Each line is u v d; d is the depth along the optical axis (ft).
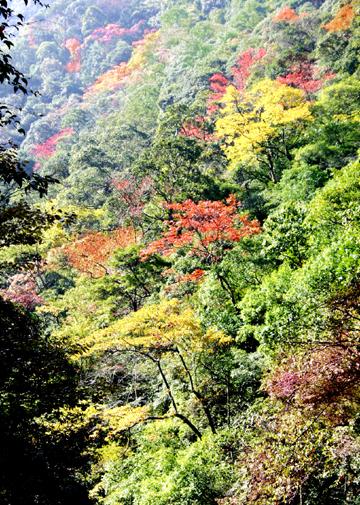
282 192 79.82
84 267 93.81
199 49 232.12
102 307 79.71
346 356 22.45
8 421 19.83
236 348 49.44
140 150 163.02
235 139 105.29
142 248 80.07
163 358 48.29
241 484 27.71
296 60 144.77
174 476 33.65
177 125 134.31
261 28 202.90
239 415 42.39
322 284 30.19
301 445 22.40
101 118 234.38
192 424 43.60
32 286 104.94
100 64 314.76
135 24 356.79
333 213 43.57
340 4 160.76
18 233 23.44
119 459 43.98
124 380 55.57
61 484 20.35
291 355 26.58
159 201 101.60
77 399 23.30
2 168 20.27
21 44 350.84
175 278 73.15
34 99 305.53
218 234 63.46
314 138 99.04
